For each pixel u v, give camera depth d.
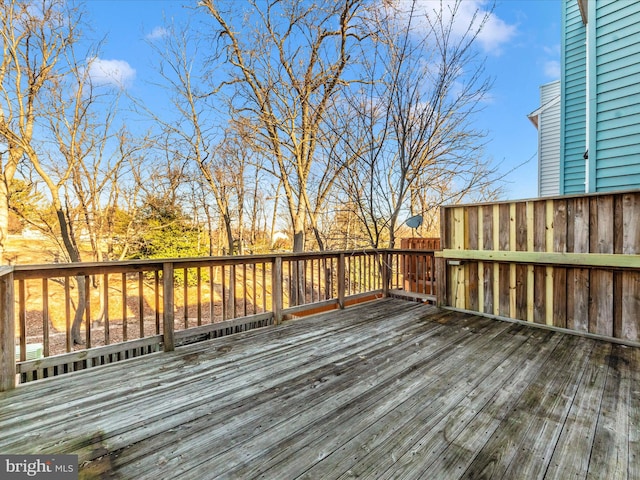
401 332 3.55
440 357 2.82
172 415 1.90
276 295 3.92
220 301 10.09
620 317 3.21
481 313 4.29
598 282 3.35
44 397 2.11
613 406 1.98
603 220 3.28
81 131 6.87
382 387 2.25
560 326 3.60
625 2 3.65
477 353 2.91
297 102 6.85
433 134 4.35
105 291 2.73
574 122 5.32
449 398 2.09
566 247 3.52
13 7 5.64
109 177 7.77
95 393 2.17
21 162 6.38
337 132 5.04
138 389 2.23
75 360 2.53
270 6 6.48
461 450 1.58
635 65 3.57
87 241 8.21
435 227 10.72
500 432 1.72
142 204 8.97
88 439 1.66
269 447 1.60
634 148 3.60
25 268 2.33
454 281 4.60
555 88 7.62
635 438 1.66
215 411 1.94
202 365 2.66
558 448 1.59
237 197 11.04
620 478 1.38
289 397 2.11
